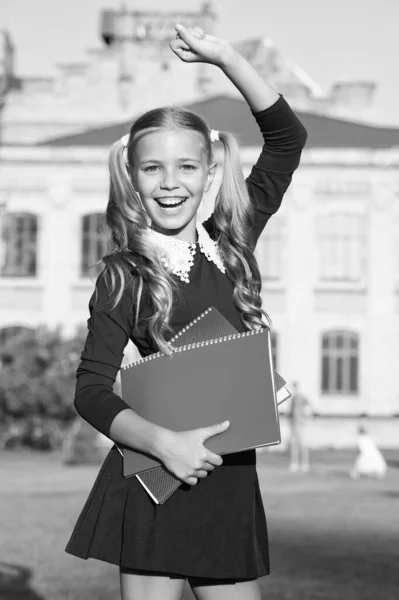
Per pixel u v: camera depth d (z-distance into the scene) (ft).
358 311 188.03
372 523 60.49
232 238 15.10
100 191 188.34
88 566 43.01
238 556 14.25
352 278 188.96
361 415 178.70
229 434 13.78
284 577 40.73
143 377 14.05
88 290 188.96
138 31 240.53
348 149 188.03
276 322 188.34
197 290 14.67
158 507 14.14
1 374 145.48
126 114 237.86
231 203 15.12
